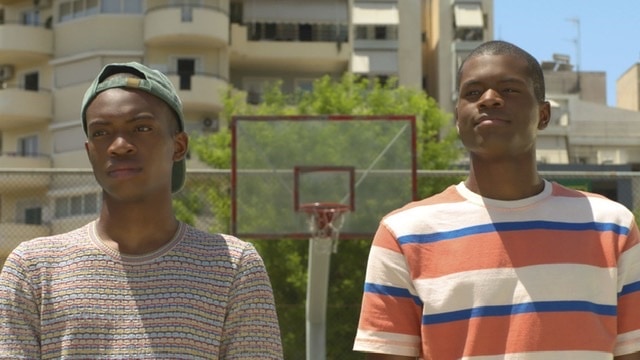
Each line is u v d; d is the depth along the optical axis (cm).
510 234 293
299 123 1020
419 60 2903
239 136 1015
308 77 2778
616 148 3378
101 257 262
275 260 1427
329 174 1009
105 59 2500
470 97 305
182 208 1345
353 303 1376
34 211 1554
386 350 293
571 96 3456
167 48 2520
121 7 2533
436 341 287
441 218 300
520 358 280
